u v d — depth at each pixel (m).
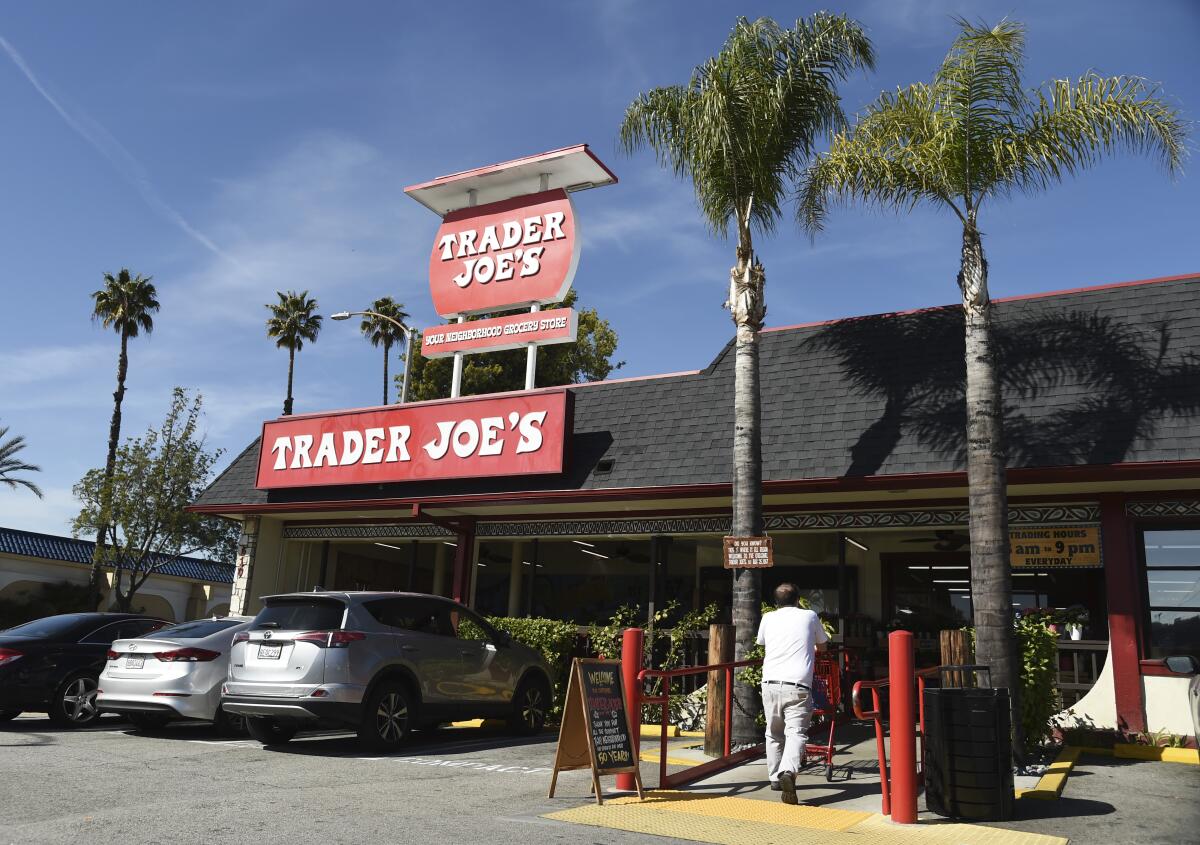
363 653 9.91
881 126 11.15
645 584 17.47
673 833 6.08
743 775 8.62
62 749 9.67
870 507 13.79
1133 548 11.66
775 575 16.94
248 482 18.70
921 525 13.41
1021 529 12.41
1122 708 11.06
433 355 17.70
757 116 11.94
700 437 14.23
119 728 12.15
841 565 13.91
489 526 17.02
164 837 5.52
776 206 12.49
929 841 6.02
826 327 14.66
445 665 10.91
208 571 43.19
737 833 6.12
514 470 15.10
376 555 20.89
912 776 6.62
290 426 17.92
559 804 7.12
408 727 10.33
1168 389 11.01
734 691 10.16
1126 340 11.82
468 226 18.22
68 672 12.04
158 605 40.38
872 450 12.46
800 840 5.96
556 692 13.30
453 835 5.79
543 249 17.16
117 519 34.09
